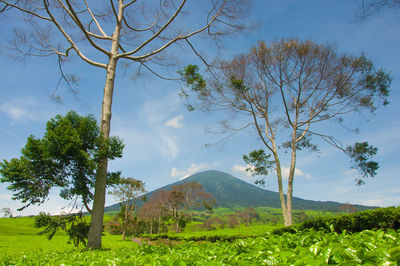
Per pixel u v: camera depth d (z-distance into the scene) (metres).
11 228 39.53
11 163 9.17
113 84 11.25
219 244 3.30
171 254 2.88
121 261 2.45
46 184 9.67
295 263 1.42
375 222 7.52
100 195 9.80
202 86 13.25
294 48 15.99
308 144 18.22
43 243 18.69
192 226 67.25
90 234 9.29
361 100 15.52
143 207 46.62
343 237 2.14
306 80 16.78
